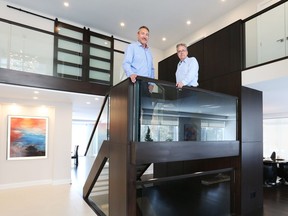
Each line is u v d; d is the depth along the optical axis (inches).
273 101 218.4
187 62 133.9
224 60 166.1
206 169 167.0
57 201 176.1
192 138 121.4
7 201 175.9
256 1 206.2
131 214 100.9
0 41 174.7
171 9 228.5
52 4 224.4
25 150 228.8
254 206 155.3
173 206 115.8
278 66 131.5
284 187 225.9
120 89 112.1
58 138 240.7
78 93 203.2
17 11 227.9
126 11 234.2
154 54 324.8
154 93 109.0
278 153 327.9
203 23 256.8
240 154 148.2
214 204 136.0
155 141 105.8
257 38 157.2
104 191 158.6
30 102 227.9
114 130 118.4
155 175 144.9
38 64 192.7
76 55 217.3
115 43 290.4
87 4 223.0
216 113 136.2
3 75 168.1
